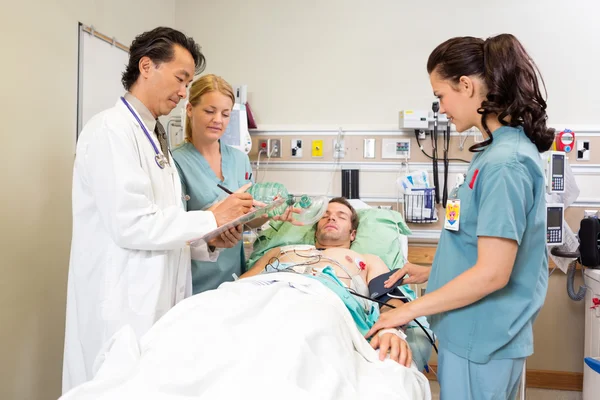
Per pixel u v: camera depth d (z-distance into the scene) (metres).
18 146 1.74
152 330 1.20
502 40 1.08
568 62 2.61
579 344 2.62
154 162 1.44
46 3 1.87
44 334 1.91
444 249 1.21
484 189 1.05
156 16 2.81
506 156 1.04
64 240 2.01
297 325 1.15
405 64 2.77
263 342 1.08
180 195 1.54
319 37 2.85
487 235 1.02
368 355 1.29
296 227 2.30
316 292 1.48
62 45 1.96
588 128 2.56
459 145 2.66
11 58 1.69
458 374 1.15
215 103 1.80
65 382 1.43
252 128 2.82
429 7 2.73
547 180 2.23
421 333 1.64
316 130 2.81
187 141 1.96
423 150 2.71
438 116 2.58
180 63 1.41
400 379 1.16
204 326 1.16
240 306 1.27
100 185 1.28
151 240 1.28
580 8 2.59
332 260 1.93
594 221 2.20
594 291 2.29
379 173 2.77
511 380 1.15
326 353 1.13
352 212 2.26
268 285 1.43
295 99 2.89
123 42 2.46
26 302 1.80
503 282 1.02
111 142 1.28
